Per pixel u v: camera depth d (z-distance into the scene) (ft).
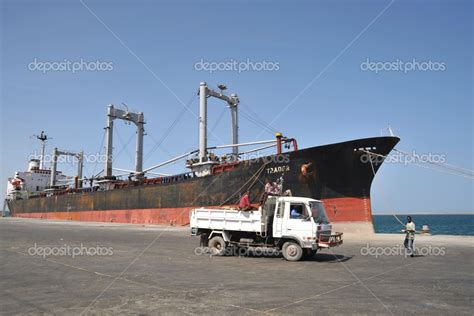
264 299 26.48
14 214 256.73
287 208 46.93
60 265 41.68
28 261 44.73
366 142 80.38
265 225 47.96
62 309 24.00
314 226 45.42
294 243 46.19
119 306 24.66
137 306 24.67
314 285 31.19
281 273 36.96
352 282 32.48
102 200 160.15
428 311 23.62
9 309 24.08
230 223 50.34
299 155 88.12
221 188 104.73
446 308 24.30
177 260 45.91
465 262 44.73
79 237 79.15
